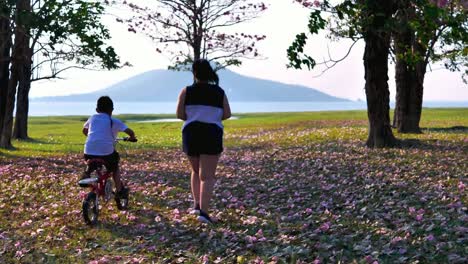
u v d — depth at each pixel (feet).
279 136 96.27
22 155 75.00
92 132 30.32
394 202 32.17
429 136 79.30
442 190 34.73
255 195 37.96
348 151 61.11
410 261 20.56
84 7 71.00
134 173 52.70
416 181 38.83
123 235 27.76
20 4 70.23
